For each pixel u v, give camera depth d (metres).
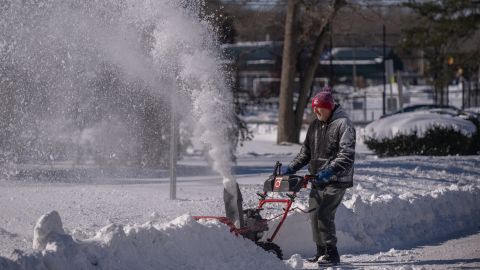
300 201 17.44
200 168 28.09
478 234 17.34
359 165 26.28
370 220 16.36
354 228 15.74
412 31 68.75
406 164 26.92
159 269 10.44
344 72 133.75
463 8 65.81
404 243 16.09
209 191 19.25
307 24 52.94
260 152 46.31
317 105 13.04
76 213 14.92
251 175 24.56
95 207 15.70
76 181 20.73
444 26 66.25
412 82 141.00
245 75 100.62
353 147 12.85
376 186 21.38
